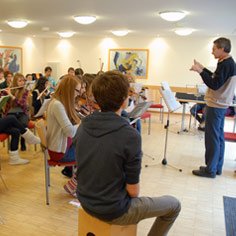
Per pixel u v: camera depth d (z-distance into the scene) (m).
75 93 2.49
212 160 3.10
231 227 2.18
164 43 7.65
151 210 1.38
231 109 4.93
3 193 2.61
